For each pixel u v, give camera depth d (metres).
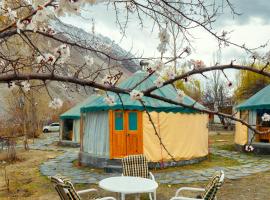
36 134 28.69
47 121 38.31
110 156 12.01
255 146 16.33
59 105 2.44
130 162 8.20
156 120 12.15
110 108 11.83
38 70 2.09
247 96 33.28
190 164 13.12
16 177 11.49
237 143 18.05
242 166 12.71
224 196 8.70
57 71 2.06
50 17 1.78
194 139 13.34
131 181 6.96
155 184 6.72
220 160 14.24
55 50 1.95
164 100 1.99
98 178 10.80
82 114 13.87
